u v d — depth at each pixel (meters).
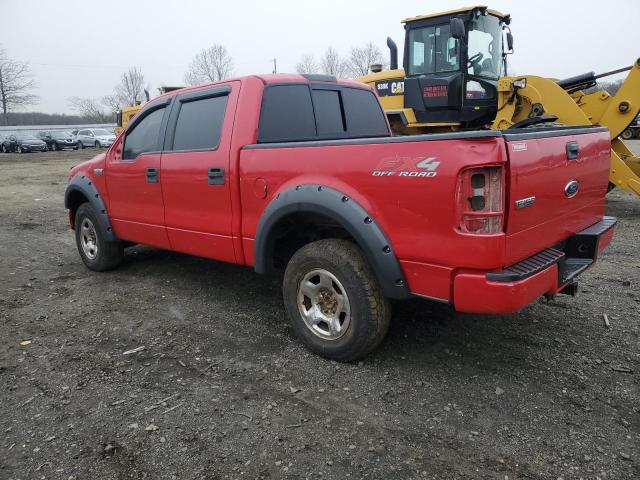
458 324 4.08
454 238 2.79
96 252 5.72
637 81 8.55
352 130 4.82
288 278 3.67
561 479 2.39
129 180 5.02
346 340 3.39
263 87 4.00
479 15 8.95
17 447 2.70
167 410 3.01
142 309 4.63
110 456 2.62
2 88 75.75
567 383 3.20
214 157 4.06
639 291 4.75
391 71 10.48
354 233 3.16
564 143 3.26
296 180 3.49
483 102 9.56
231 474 2.47
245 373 3.41
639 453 2.56
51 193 13.66
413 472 2.46
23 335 4.11
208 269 5.81
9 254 6.88
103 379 3.38
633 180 8.29
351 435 2.74
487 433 2.74
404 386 3.21
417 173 2.87
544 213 3.11
